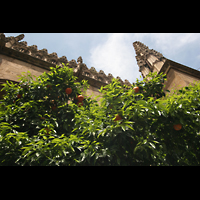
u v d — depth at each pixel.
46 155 2.94
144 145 3.17
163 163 3.69
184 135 3.78
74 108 4.64
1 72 7.09
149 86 5.23
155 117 3.56
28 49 9.81
